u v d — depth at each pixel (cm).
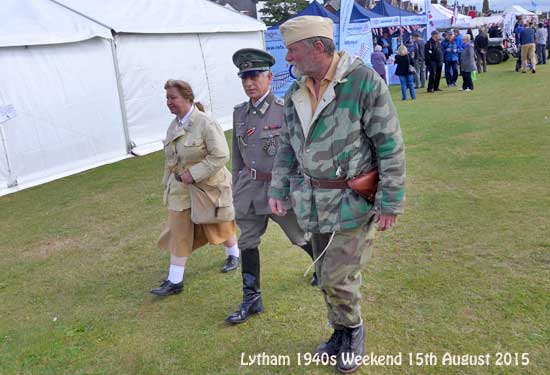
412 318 336
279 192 300
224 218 399
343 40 1592
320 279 281
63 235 596
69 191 799
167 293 410
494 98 1252
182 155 387
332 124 256
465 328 319
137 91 1045
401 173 253
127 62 1019
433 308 345
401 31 2023
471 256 414
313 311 363
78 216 664
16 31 834
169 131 399
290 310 366
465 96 1352
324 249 278
